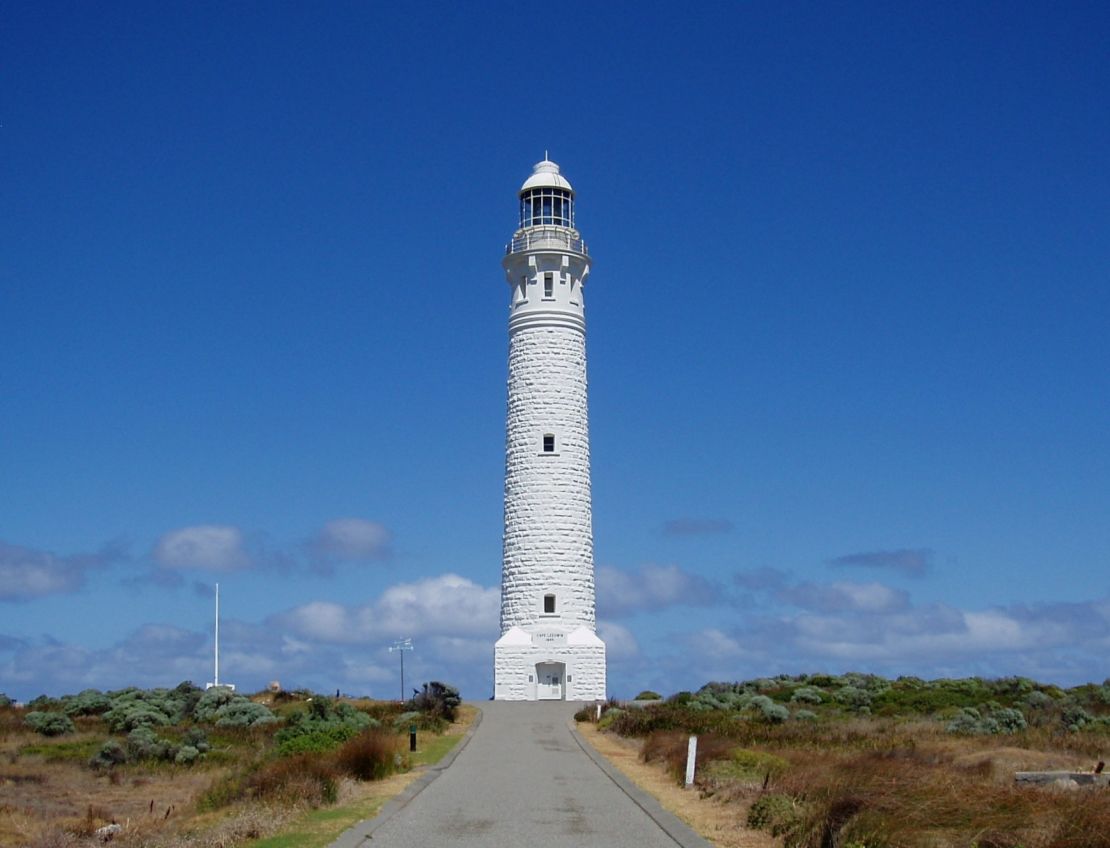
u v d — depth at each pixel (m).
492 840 23.81
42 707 64.69
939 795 22.39
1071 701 65.88
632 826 25.69
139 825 30.47
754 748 40.03
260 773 32.81
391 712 56.12
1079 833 19.66
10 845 28.78
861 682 75.06
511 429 76.56
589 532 76.31
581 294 78.25
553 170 80.62
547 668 73.69
